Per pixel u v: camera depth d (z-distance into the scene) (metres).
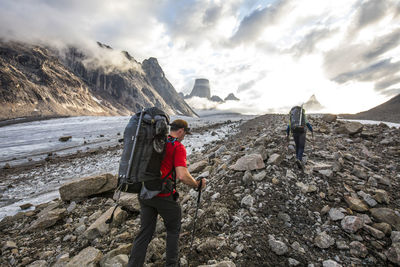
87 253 3.09
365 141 7.41
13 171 12.48
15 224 4.86
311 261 2.63
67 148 20.86
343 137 8.04
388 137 7.50
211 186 4.86
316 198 3.88
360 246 2.77
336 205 3.70
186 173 2.22
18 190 8.56
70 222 4.50
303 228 3.20
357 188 4.14
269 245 2.83
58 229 4.27
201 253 2.82
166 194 2.27
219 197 4.18
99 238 3.60
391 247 2.67
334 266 2.49
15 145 23.78
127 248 3.13
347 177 4.57
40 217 4.59
